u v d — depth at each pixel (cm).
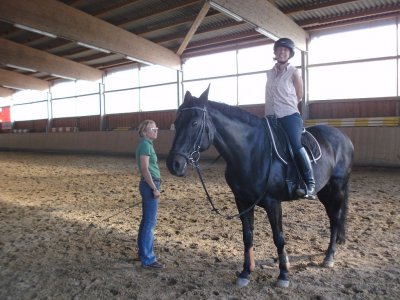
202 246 399
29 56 1625
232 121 281
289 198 296
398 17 1023
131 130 1819
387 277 303
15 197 731
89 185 861
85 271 335
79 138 2019
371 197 629
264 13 1013
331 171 335
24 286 306
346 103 1155
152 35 1448
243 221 296
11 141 2495
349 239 404
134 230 473
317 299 269
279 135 291
